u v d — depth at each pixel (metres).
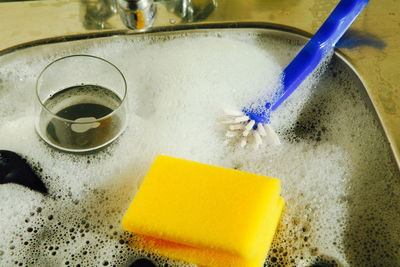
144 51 0.73
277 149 0.69
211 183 0.59
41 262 0.62
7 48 0.69
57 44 0.70
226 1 0.73
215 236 0.56
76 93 0.70
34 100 0.68
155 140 0.69
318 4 0.74
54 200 0.65
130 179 0.67
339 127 0.71
